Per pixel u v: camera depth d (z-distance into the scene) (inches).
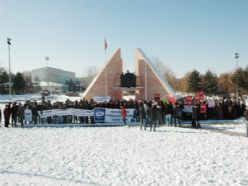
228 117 1109.1
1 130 894.4
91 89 1498.5
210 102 1106.7
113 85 1526.8
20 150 605.6
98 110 1059.9
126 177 420.5
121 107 1035.3
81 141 705.0
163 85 1473.9
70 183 386.0
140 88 1517.0
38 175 426.0
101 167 475.8
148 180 405.7
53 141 706.2
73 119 1080.8
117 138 741.3
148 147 628.4
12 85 3718.0
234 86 3179.1
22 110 977.5
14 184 373.4
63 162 508.4
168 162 504.4
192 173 438.9
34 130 892.0
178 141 689.6
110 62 1524.4
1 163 498.6
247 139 706.8
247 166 473.7
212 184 387.9
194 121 930.7
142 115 887.1
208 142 671.1
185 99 1127.0
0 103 2384.4
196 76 3147.1
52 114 1053.2
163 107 1018.7
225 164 486.9
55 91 4788.4
